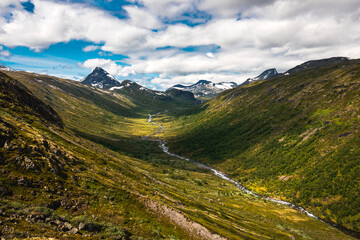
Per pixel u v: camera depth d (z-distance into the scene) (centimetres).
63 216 3206
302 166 18050
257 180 19050
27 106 9350
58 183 4078
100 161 7981
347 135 17975
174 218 5056
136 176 8600
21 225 2481
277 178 18238
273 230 9319
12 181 3350
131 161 17025
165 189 9250
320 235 9944
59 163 4856
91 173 5684
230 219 8525
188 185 14650
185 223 5066
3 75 10269
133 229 3972
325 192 14150
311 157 18388
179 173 17888
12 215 2611
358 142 16538
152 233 4116
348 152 16150
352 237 10094
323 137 19712
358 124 18388
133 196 5128
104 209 4141
